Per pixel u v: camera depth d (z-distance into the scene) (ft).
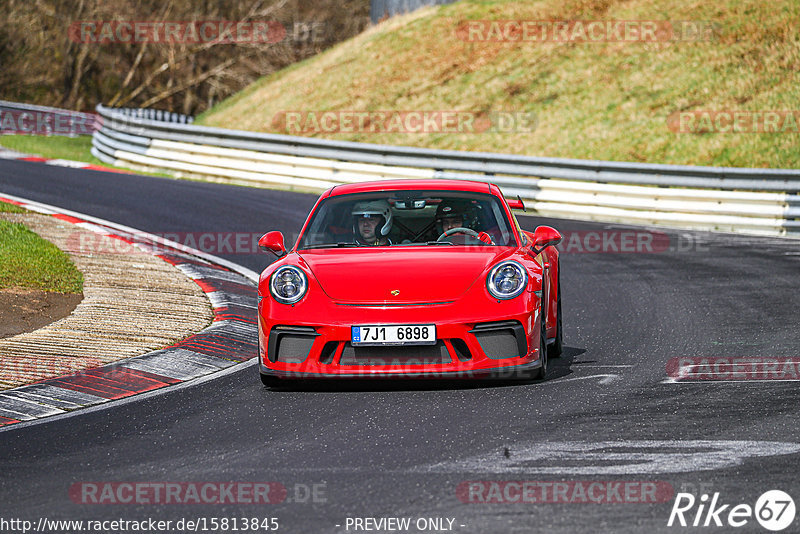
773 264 150.92
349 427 65.98
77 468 57.98
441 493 51.34
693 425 64.44
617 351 92.32
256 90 460.55
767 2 350.02
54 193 215.31
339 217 87.81
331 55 456.04
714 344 94.38
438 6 441.27
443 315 73.20
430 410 70.03
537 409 69.67
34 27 647.97
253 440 63.46
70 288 119.96
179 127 279.49
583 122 315.99
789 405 69.46
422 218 86.99
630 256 161.99
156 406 74.02
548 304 83.10
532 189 226.38
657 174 216.54
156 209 200.85
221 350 94.73
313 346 74.28
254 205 213.25
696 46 339.98
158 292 120.78
